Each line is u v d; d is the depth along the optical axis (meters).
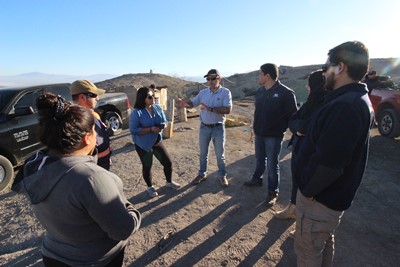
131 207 1.52
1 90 5.49
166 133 7.73
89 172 1.22
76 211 1.20
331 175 1.75
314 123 1.91
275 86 3.65
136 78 45.06
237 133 8.43
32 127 5.41
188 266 2.72
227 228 3.33
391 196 4.17
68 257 1.35
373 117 1.83
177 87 41.41
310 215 2.00
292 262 2.76
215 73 4.06
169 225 3.39
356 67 1.74
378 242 3.05
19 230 3.39
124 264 2.74
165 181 4.69
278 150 3.78
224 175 4.47
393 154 6.28
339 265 2.69
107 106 8.09
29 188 1.22
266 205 3.84
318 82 2.56
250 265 2.73
